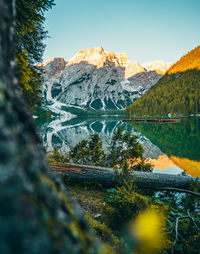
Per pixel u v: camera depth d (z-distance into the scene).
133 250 0.73
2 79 0.53
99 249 0.60
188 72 189.25
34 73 5.84
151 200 3.62
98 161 8.99
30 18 5.43
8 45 0.67
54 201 0.52
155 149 21.77
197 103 124.38
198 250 2.21
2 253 0.30
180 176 5.85
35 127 0.60
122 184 5.58
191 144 25.16
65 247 0.43
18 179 0.40
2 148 0.39
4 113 0.46
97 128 56.12
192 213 3.54
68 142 24.22
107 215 3.30
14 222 0.34
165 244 2.11
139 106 156.25
